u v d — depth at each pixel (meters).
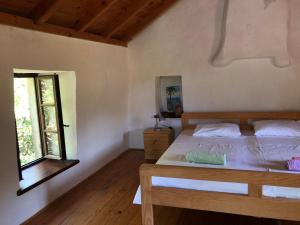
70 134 3.33
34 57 2.61
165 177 2.19
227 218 2.56
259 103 3.99
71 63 3.15
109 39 3.93
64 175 3.12
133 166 3.94
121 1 3.29
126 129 4.64
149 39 4.36
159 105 4.64
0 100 2.28
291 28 3.71
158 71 4.39
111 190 3.19
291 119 3.83
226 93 4.11
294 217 1.90
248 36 3.77
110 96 4.07
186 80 4.26
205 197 2.06
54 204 2.89
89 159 3.59
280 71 3.84
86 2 2.87
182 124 4.25
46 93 3.28
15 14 2.44
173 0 3.94
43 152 3.39
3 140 2.31
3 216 2.33
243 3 3.71
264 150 2.88
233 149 2.97
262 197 1.94
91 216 2.64
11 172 2.39
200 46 4.12
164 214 2.67
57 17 2.84
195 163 2.57
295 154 2.71
